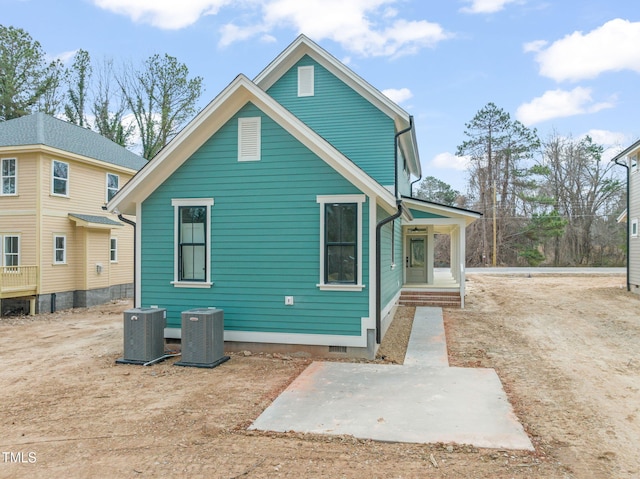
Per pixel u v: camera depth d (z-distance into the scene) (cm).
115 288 2072
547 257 4703
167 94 3550
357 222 876
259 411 588
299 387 691
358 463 441
